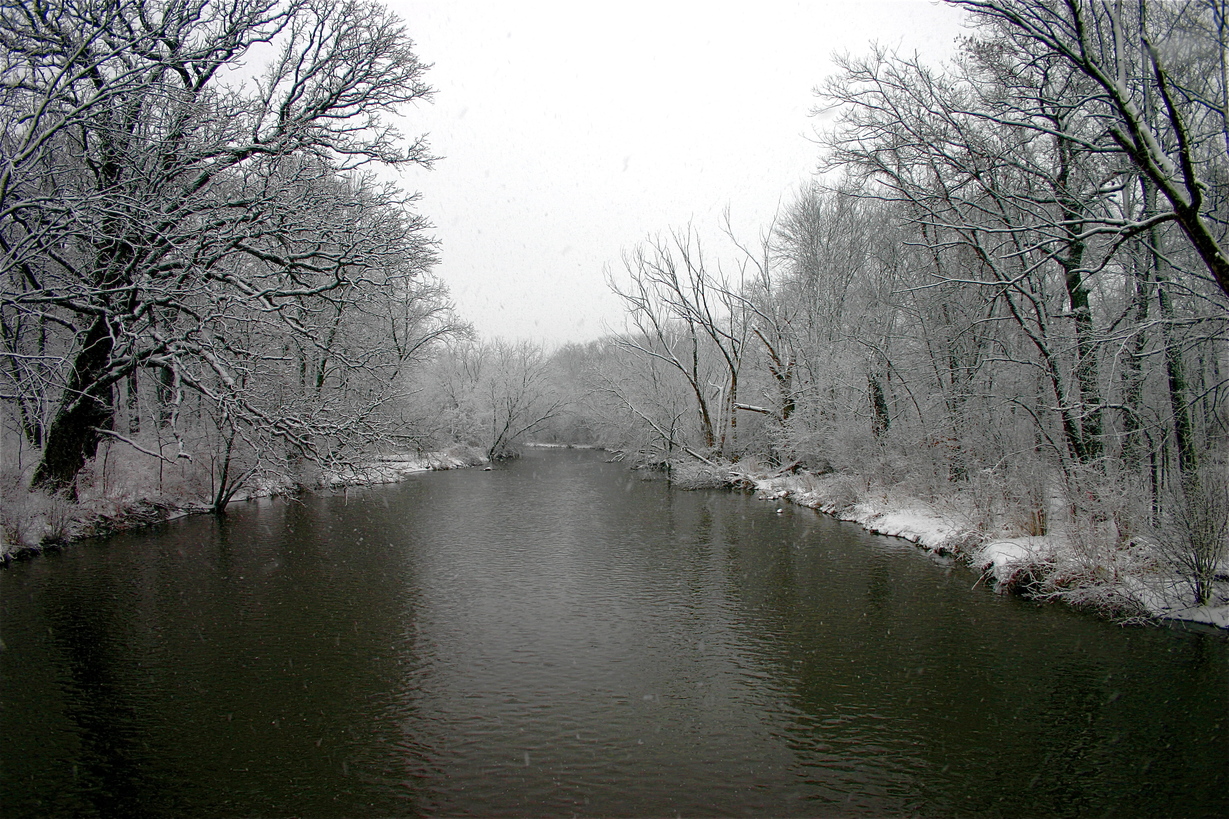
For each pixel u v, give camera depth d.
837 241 29.41
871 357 21.86
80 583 13.43
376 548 17.41
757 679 9.38
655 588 13.82
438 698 8.73
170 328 15.59
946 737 7.72
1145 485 12.14
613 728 7.98
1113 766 7.04
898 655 10.09
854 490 22.55
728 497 28.36
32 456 18.00
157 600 12.55
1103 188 11.81
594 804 6.45
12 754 7.25
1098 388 13.04
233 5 15.69
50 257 14.64
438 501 26.62
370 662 9.88
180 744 7.50
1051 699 8.55
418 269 17.53
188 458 14.13
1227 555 10.59
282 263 15.45
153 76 14.07
